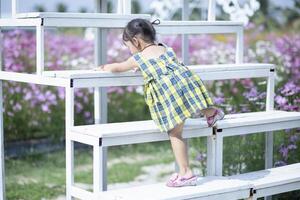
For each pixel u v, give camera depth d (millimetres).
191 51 9180
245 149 5684
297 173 4688
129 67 4238
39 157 7570
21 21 4430
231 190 4145
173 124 4078
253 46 9125
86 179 6758
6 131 7855
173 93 4117
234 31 5199
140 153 8078
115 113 8641
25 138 8055
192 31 4938
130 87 8727
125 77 4324
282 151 5367
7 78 4707
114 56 8789
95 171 3963
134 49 4316
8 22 4590
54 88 8242
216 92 7730
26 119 8055
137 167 7391
